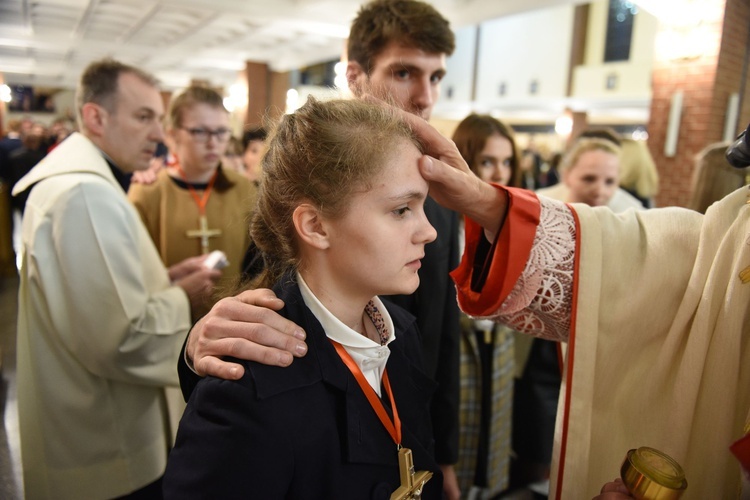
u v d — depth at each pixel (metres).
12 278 4.88
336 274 0.69
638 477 0.60
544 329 0.91
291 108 0.81
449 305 1.31
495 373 1.66
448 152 0.78
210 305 1.51
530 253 0.81
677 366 0.75
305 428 0.62
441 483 0.81
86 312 1.22
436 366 1.27
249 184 2.12
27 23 7.37
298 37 7.68
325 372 0.66
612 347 0.79
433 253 1.22
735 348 0.69
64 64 11.01
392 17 1.26
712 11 4.05
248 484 0.59
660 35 4.34
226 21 6.96
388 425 0.72
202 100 1.91
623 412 0.80
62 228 1.21
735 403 0.70
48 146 7.29
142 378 1.29
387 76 1.29
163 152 2.86
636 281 0.79
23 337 1.31
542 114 14.23
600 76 12.55
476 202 0.82
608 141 2.43
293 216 0.67
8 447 2.30
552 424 1.90
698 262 0.74
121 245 1.27
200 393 0.64
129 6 6.41
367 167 0.63
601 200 2.17
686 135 4.28
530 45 13.70
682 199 4.34
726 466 0.70
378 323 0.78
